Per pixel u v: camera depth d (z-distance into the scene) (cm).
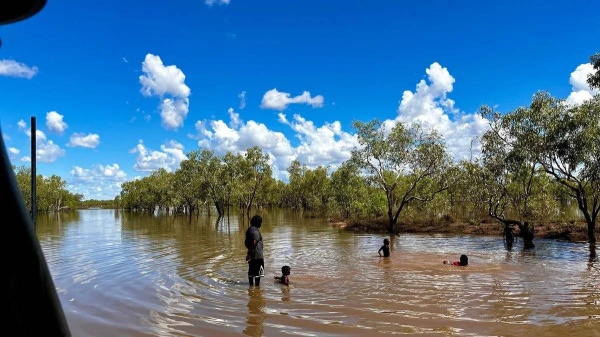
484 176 2736
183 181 7031
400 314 900
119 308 965
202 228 3650
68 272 1439
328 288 1171
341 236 2797
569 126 2153
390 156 3130
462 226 3069
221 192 6172
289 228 3559
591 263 1575
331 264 1602
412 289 1147
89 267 1542
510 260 1675
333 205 4978
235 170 6081
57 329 132
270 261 1689
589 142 2112
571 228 2630
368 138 3173
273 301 1027
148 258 1773
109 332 790
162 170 8744
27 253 124
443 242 2388
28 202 6469
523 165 2525
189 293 1121
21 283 123
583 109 2147
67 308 966
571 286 1163
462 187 3169
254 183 6169
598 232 2491
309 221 4606
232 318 880
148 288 1184
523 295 1060
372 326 819
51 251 2028
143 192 9500
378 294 1092
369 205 3841
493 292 1098
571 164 2189
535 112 2273
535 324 819
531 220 2991
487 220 3206
